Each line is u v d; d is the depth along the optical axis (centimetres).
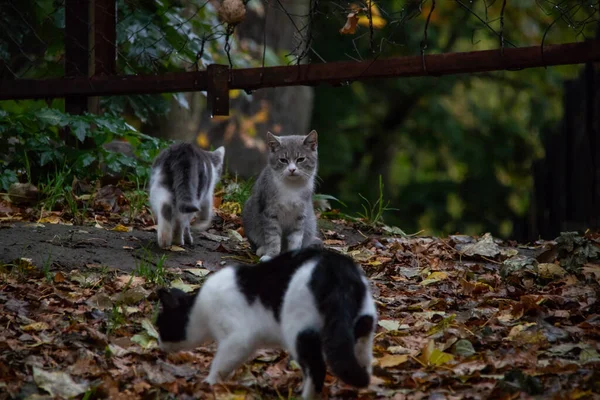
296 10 1783
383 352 646
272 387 590
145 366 608
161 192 898
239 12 1032
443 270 913
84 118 1092
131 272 827
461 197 2755
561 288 809
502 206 2748
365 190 2820
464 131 2825
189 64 1336
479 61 970
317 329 528
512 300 784
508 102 2941
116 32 1230
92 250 873
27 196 1044
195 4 1432
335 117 2728
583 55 937
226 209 1149
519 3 2527
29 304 722
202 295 591
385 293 820
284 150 941
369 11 1030
